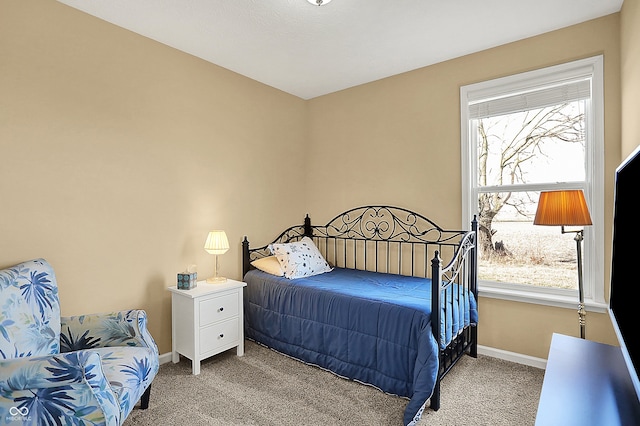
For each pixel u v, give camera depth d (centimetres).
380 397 227
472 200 300
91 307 238
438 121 311
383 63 311
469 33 259
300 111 404
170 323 282
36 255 214
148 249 269
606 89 236
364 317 241
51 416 131
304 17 237
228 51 289
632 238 117
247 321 325
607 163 236
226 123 325
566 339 175
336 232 384
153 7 227
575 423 107
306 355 273
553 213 212
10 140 204
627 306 124
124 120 254
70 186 228
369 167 357
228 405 217
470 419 203
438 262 211
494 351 284
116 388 154
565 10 230
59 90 223
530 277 279
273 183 372
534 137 277
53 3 220
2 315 156
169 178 282
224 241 293
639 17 176
